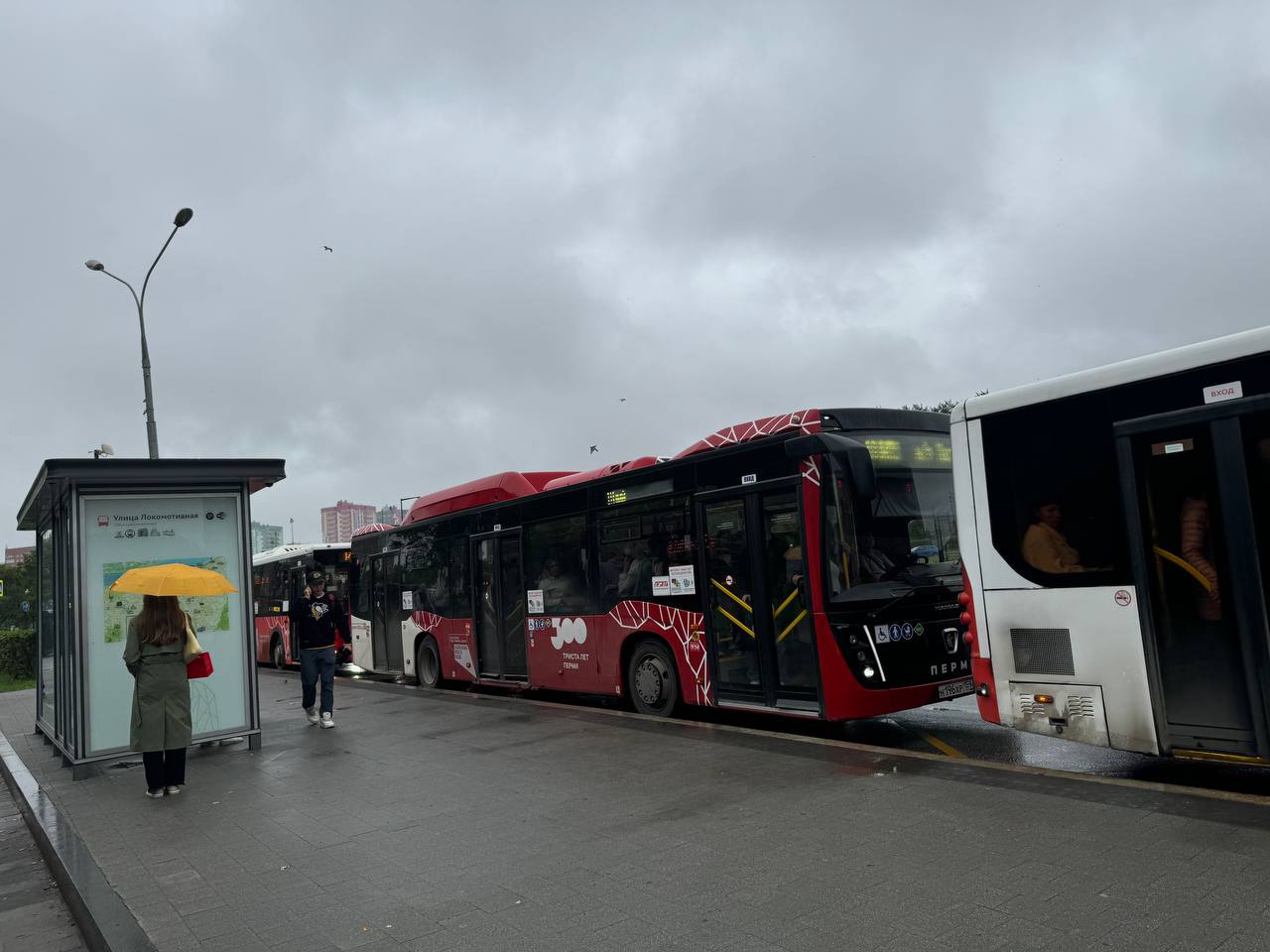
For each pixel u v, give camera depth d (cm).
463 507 1488
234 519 998
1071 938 391
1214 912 403
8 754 1075
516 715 1118
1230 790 655
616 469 1149
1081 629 655
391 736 1024
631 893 486
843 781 676
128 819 720
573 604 1198
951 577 886
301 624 1135
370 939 450
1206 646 590
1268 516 563
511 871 537
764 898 464
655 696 1062
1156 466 620
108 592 925
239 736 979
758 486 921
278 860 588
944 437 944
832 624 837
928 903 440
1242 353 581
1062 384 675
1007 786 622
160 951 449
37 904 588
